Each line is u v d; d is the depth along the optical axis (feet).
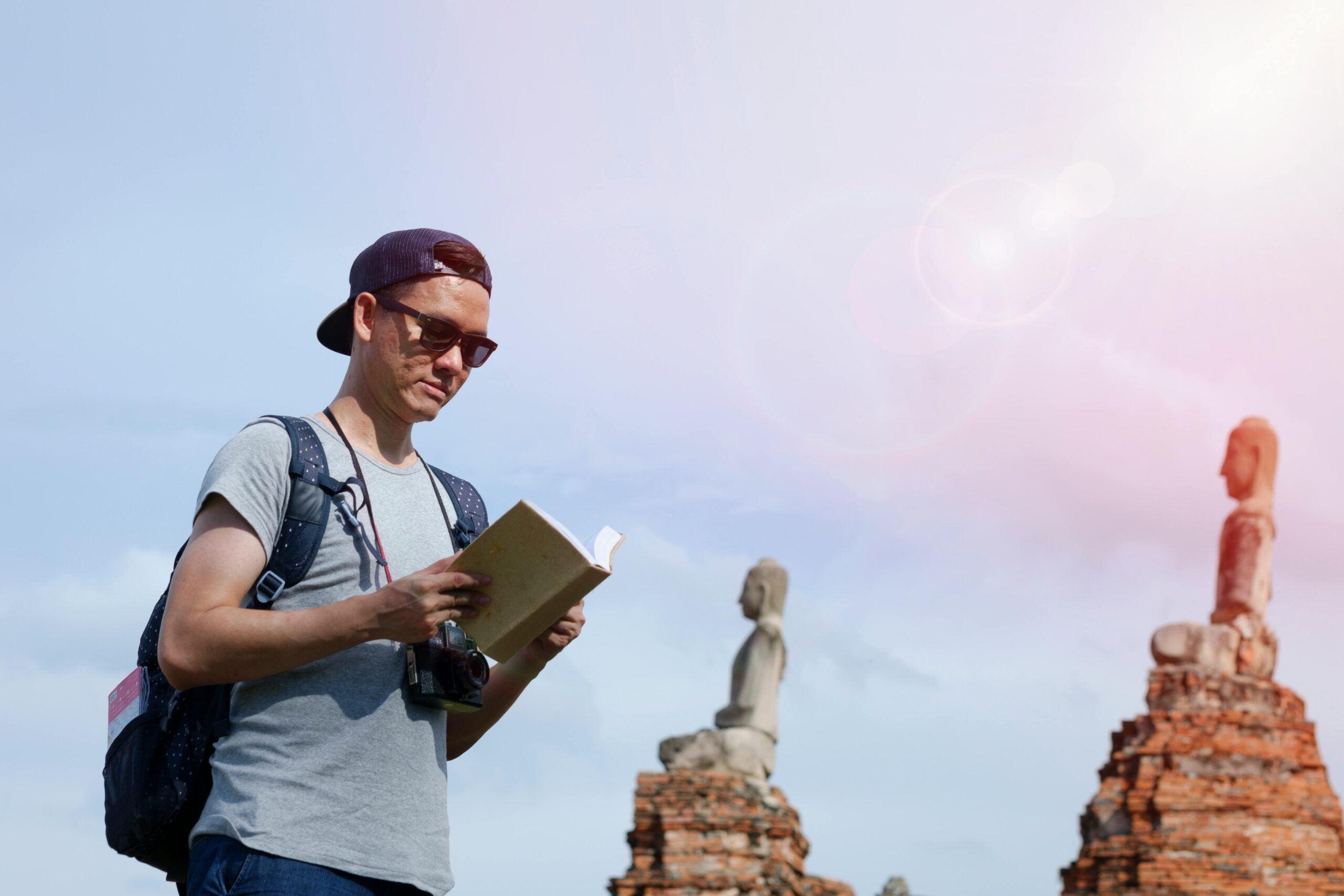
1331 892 58.85
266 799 12.41
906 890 70.08
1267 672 65.21
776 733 65.57
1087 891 60.70
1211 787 60.23
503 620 12.91
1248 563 66.80
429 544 14.12
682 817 61.77
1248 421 68.69
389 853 12.62
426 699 13.34
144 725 13.20
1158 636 64.95
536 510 12.77
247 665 12.18
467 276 14.46
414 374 14.16
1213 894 58.23
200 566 12.62
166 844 13.37
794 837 63.93
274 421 13.57
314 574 13.16
